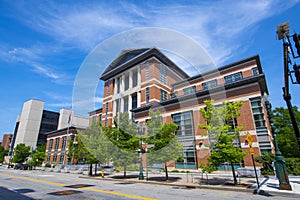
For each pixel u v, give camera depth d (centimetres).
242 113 1625
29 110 5375
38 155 3569
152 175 1595
